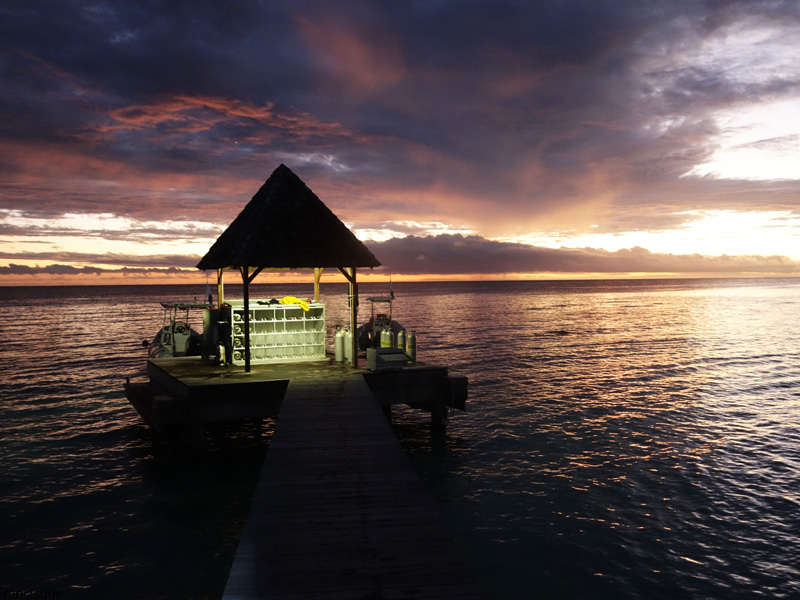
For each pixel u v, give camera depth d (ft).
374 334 84.17
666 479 42.65
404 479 24.76
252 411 44.06
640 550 31.53
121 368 101.09
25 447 51.70
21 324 212.43
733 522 35.14
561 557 30.68
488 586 27.73
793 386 81.15
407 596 15.46
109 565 29.73
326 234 52.26
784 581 28.48
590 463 46.39
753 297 429.38
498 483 41.83
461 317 233.14
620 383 84.07
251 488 40.88
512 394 75.77
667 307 306.35
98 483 42.09
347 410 35.96
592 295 521.65
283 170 55.06
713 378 88.38
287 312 55.62
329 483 24.27
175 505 37.83
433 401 52.08
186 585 27.78
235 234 54.95
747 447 50.80
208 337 56.95
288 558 17.71
